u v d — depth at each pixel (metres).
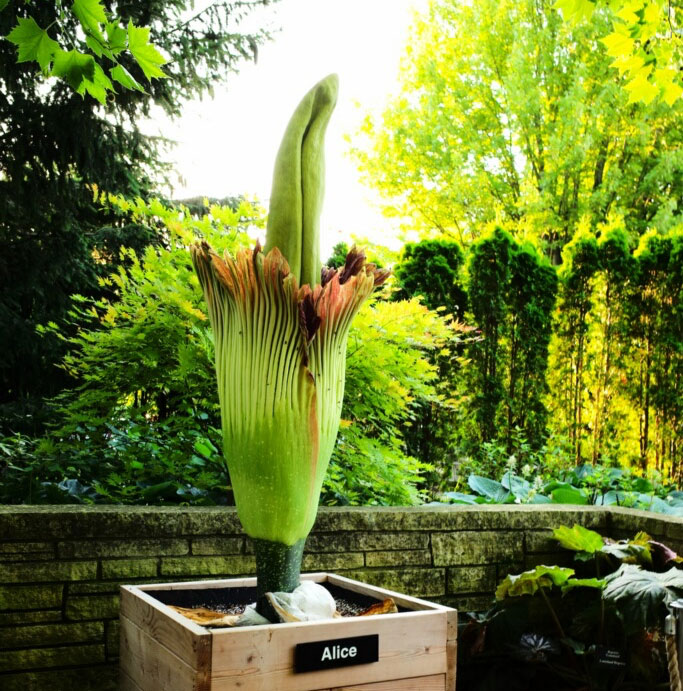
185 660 1.17
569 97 13.48
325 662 1.23
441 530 2.46
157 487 2.59
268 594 1.30
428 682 1.34
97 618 1.96
